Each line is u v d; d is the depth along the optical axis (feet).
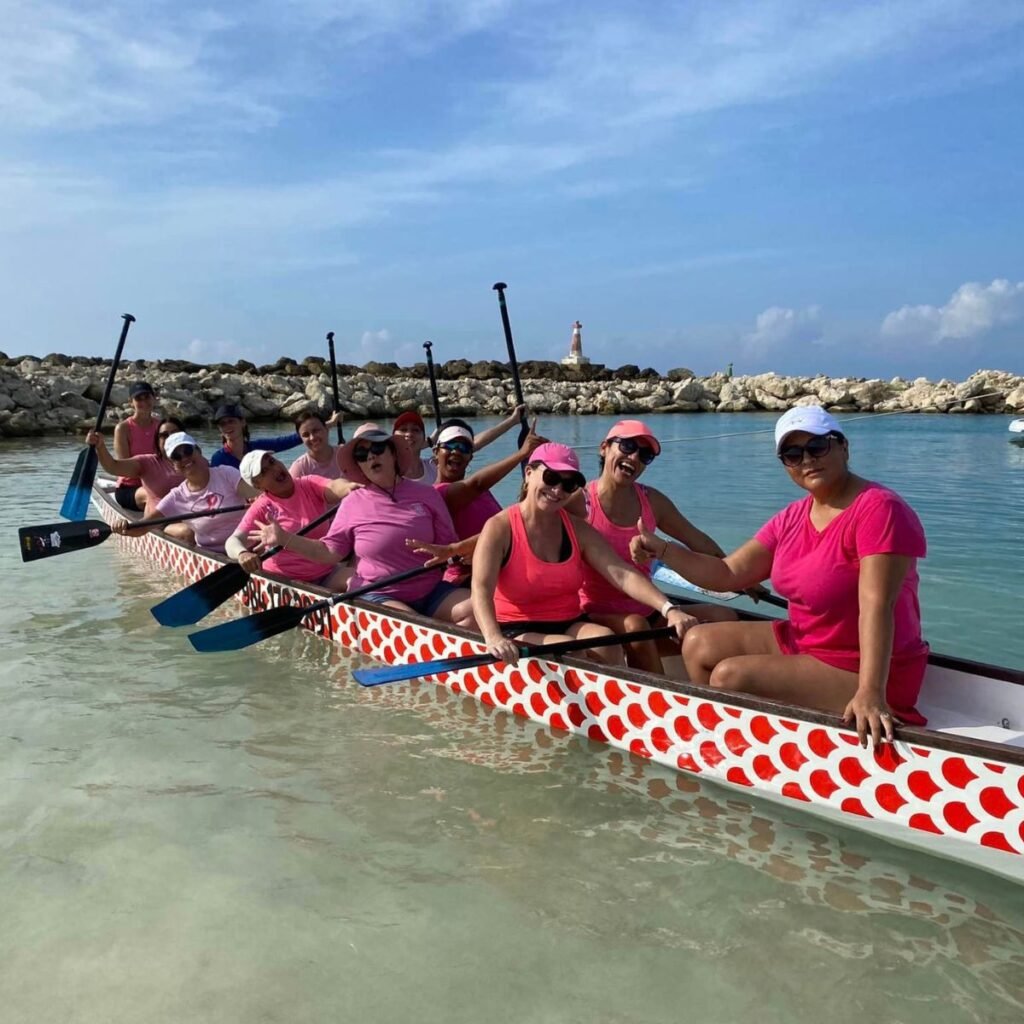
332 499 21.18
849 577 11.09
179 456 25.04
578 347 178.29
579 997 8.26
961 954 8.87
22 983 8.52
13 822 11.59
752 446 71.56
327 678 17.29
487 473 19.53
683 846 10.97
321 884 10.16
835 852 10.80
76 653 18.92
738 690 11.96
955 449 65.77
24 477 51.55
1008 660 17.93
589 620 15.16
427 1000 8.23
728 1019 7.96
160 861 10.65
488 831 11.36
